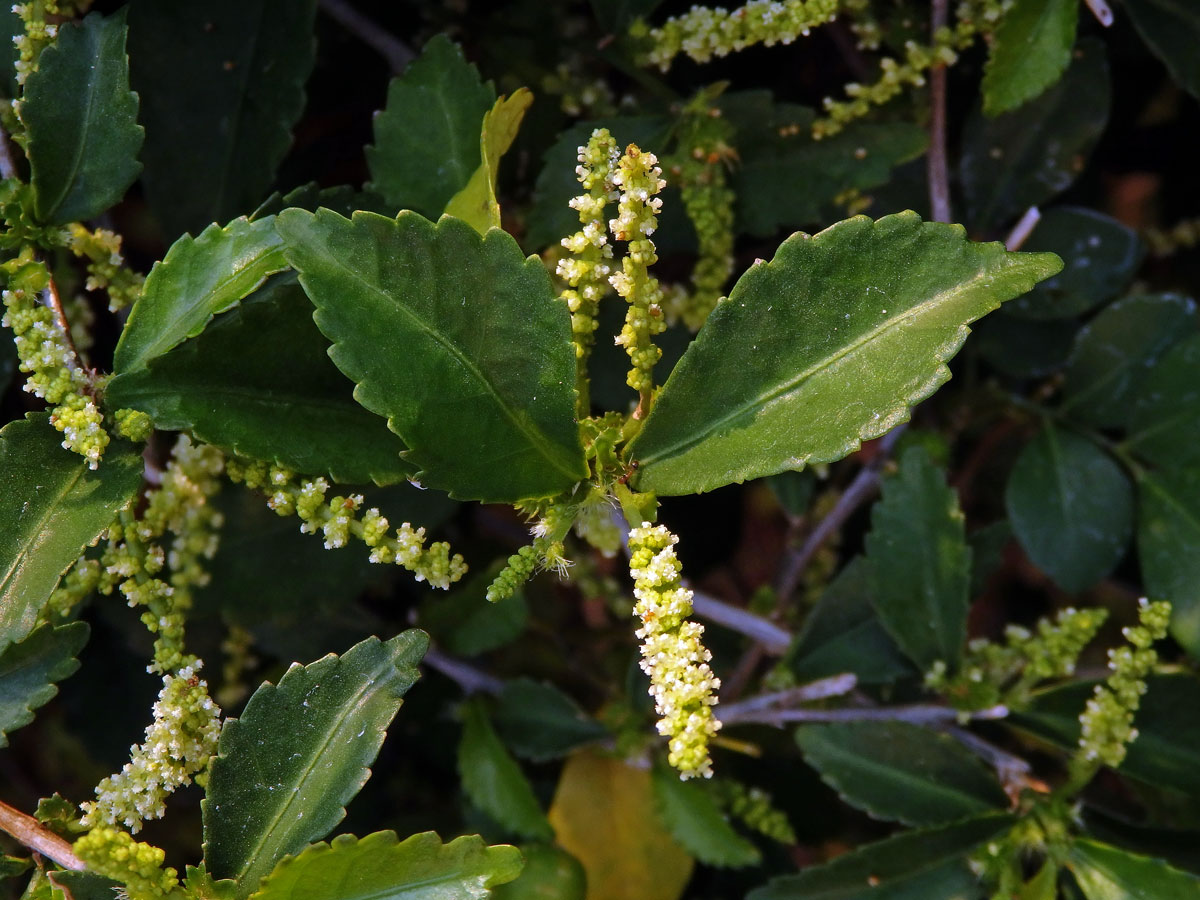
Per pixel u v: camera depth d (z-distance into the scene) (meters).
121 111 0.27
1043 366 0.34
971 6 0.30
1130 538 0.32
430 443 0.25
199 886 0.25
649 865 0.31
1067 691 0.30
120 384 0.26
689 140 0.30
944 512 0.30
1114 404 0.32
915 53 0.30
